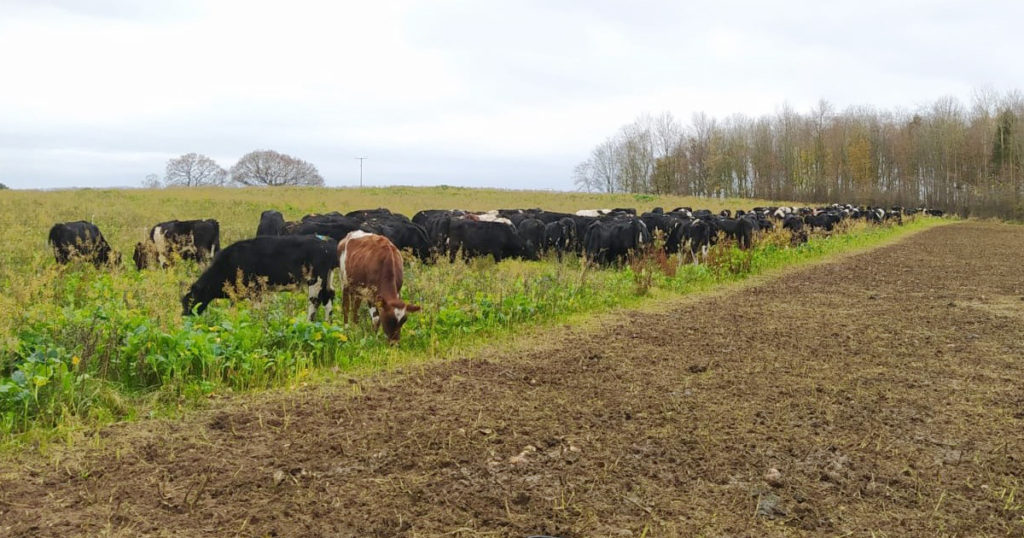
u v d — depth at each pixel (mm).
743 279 15672
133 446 5129
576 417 6031
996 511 4379
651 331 9812
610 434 5629
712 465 5035
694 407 6352
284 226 16766
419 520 4141
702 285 14352
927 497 4582
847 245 25469
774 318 10922
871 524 4223
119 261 14406
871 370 7742
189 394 6227
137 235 21047
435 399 6453
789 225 25609
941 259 21672
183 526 3990
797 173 84938
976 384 7211
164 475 4652
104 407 5762
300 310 9641
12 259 15250
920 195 76125
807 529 4156
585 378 7301
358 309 9438
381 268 8727
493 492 4543
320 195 49938
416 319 8992
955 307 12102
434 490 4539
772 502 4457
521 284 11523
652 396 6684
